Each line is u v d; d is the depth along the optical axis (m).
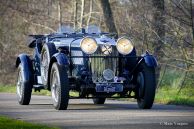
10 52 49.75
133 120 15.05
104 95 18.86
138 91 18.86
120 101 22.88
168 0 29.23
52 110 18.38
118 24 36.47
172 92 27.78
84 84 18.64
